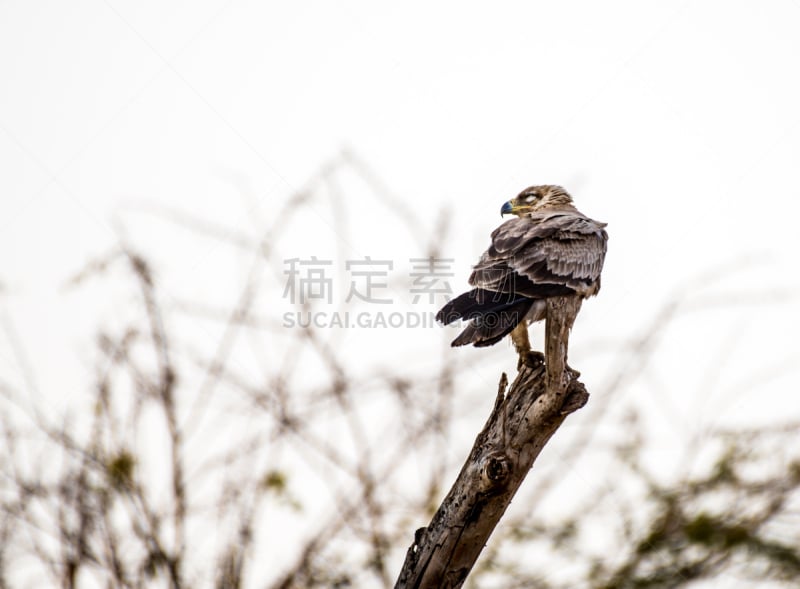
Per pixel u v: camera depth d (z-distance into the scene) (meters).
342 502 10.01
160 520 9.85
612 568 9.71
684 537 9.35
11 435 10.04
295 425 10.16
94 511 9.84
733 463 9.62
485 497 8.90
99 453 10.00
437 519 9.19
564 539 10.06
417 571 9.17
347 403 10.26
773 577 9.00
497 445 8.99
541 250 12.30
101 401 10.18
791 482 9.41
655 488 9.84
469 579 10.21
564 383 8.79
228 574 9.60
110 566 9.70
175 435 10.11
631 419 10.23
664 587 9.22
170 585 9.63
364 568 9.84
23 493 9.88
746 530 9.14
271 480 9.81
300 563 9.74
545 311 12.07
